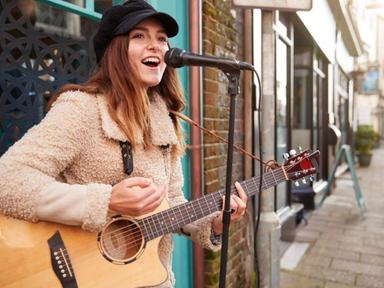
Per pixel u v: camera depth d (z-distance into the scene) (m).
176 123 1.51
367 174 11.24
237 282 3.03
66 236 1.15
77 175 1.20
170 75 1.46
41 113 1.71
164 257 1.42
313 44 6.21
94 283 1.16
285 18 4.82
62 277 1.12
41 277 1.10
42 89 1.71
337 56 8.35
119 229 1.28
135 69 1.26
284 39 4.76
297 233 5.11
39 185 1.07
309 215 6.09
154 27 1.28
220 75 2.71
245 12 3.16
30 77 1.67
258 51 3.27
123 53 1.25
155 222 1.34
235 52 3.00
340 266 3.96
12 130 1.60
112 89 1.24
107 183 1.22
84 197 1.11
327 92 7.56
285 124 5.13
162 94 1.47
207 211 1.47
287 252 4.36
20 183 1.05
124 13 1.24
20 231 1.10
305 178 1.73
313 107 6.69
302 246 4.57
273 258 2.65
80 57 1.89
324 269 3.88
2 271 1.07
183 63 1.30
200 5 2.43
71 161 1.16
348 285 3.53
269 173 1.69
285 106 5.11
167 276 1.30
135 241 1.30
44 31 1.72
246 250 3.21
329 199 7.31
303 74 6.61
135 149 1.24
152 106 1.38
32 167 1.08
